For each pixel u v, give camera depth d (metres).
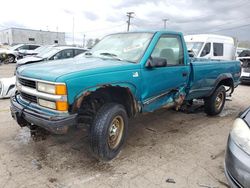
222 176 3.56
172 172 3.63
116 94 4.06
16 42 54.12
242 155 2.65
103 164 3.78
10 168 3.56
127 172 3.58
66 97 3.22
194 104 7.08
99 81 3.51
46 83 3.33
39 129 4.38
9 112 6.16
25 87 3.73
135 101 4.07
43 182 3.27
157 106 4.63
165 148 4.42
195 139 4.89
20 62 11.19
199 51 11.77
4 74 14.09
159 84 4.48
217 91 6.29
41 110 3.46
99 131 3.63
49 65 3.90
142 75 4.11
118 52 4.57
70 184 3.25
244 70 12.54
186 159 4.04
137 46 4.45
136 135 4.99
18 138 4.57
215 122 6.05
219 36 13.00
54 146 4.30
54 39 58.94
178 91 5.07
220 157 4.14
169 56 4.76
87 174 3.49
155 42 4.43
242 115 3.10
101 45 5.04
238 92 10.70
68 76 3.25
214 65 5.94
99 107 3.85
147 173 3.57
